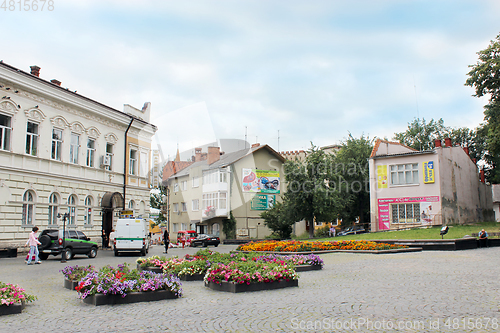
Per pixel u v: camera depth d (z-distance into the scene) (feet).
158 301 29.60
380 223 126.41
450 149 126.41
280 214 144.36
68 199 90.12
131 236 83.92
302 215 135.95
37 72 86.89
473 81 119.96
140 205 115.96
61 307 27.84
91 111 97.04
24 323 23.25
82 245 76.07
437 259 55.01
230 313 25.04
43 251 70.44
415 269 44.52
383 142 133.90
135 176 114.11
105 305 28.25
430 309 24.34
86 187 95.25
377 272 43.37
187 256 50.70
